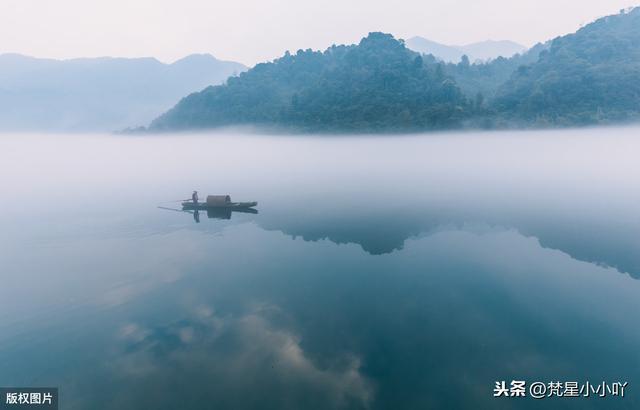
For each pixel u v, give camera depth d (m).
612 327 18.48
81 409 13.62
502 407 13.51
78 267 26.94
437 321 19.52
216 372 15.58
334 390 14.57
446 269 26.72
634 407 13.17
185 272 26.19
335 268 27.14
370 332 18.55
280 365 16.05
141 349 17.16
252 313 20.47
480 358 16.41
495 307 20.81
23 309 20.59
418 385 14.78
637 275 24.59
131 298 22.08
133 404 13.88
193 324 19.30
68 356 16.59
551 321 19.25
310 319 19.84
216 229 37.91
